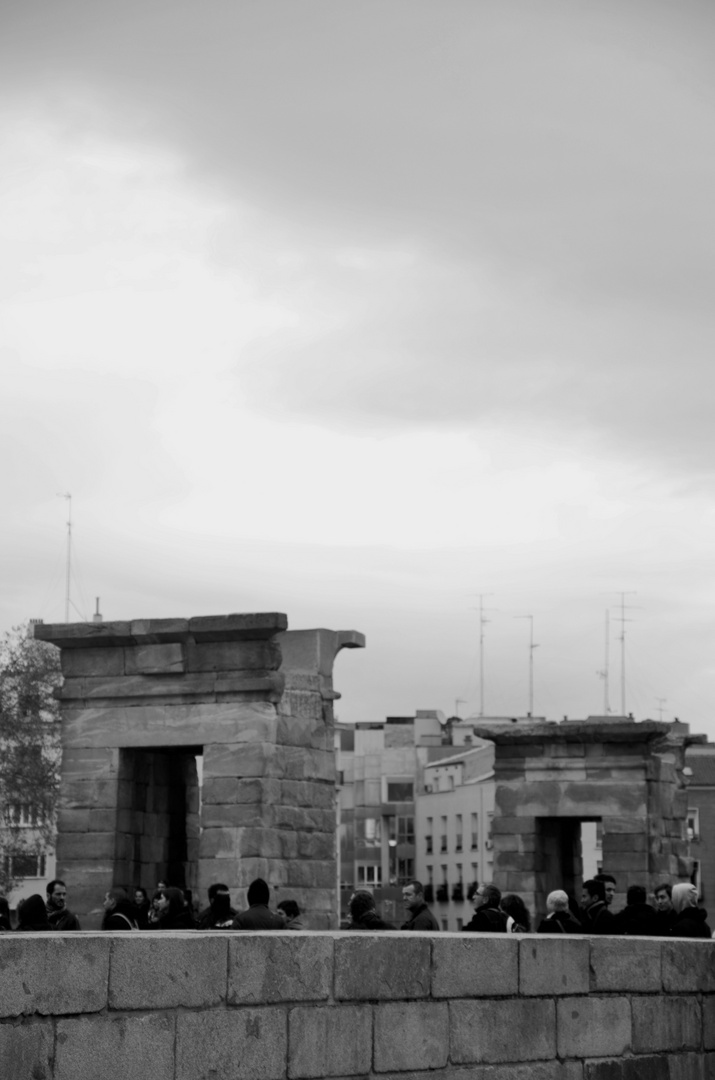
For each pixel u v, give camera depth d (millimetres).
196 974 13328
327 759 36875
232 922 22969
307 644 37094
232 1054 13570
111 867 36750
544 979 17031
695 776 111062
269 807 35406
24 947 12086
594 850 122062
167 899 25062
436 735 141750
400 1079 15219
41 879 84875
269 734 35594
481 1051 16141
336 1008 14625
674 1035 18797
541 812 49562
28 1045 12039
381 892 132375
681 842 51000
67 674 37594
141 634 36438
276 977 14039
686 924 22594
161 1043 12969
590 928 25859
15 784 72750
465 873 130500
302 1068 14227
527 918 24359
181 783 39156
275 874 35281
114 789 36969
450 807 133250
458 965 15992
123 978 12734
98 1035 12516
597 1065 17594
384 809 139500
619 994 18047
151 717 36688
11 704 73188
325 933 14727
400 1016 15281
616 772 49156
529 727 49969
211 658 36188
